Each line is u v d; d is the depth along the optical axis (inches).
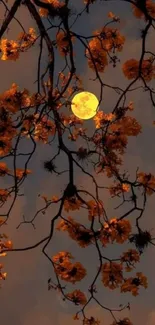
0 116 275.7
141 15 290.2
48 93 277.9
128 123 285.7
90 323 286.7
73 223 289.4
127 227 282.8
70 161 277.4
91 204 296.2
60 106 297.9
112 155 286.5
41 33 278.1
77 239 287.9
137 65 292.0
